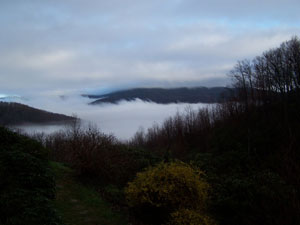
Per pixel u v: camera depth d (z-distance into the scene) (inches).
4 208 200.2
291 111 925.2
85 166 412.8
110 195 364.5
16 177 264.4
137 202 312.5
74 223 259.4
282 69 1197.7
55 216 218.4
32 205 216.5
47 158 414.6
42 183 277.0
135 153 602.9
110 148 472.7
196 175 330.0
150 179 316.8
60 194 329.7
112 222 283.6
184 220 275.9
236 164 669.3
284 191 360.2
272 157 660.1
